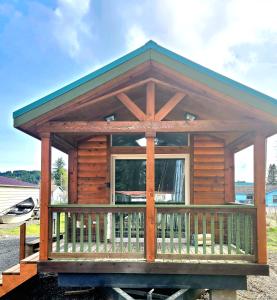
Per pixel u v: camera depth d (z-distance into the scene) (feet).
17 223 63.82
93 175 23.38
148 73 16.66
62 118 17.71
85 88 16.21
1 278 18.34
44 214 16.65
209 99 16.55
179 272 15.99
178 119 22.43
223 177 22.95
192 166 22.91
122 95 16.70
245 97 15.67
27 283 21.91
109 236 22.52
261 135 16.47
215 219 22.39
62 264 16.31
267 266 15.84
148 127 16.46
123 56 16.05
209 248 19.44
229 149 23.35
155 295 17.90
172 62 15.84
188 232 16.58
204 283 16.26
